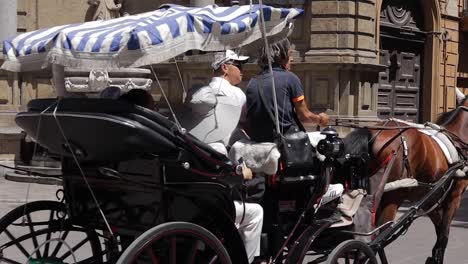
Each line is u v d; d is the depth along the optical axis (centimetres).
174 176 523
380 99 1986
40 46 529
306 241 574
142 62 503
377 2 1859
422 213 700
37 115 540
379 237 643
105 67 509
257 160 588
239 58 627
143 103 580
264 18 577
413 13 2097
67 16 1962
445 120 827
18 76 1889
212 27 536
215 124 584
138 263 522
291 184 594
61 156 587
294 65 1781
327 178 613
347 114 1758
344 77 1756
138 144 503
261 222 588
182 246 544
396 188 691
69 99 541
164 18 534
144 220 550
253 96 612
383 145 695
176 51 518
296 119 618
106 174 525
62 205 618
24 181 1703
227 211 545
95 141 518
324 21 1764
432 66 2139
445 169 745
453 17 2256
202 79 1830
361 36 1780
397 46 2041
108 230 577
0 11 1844
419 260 940
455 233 1159
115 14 1964
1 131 1811
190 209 548
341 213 634
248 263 556
